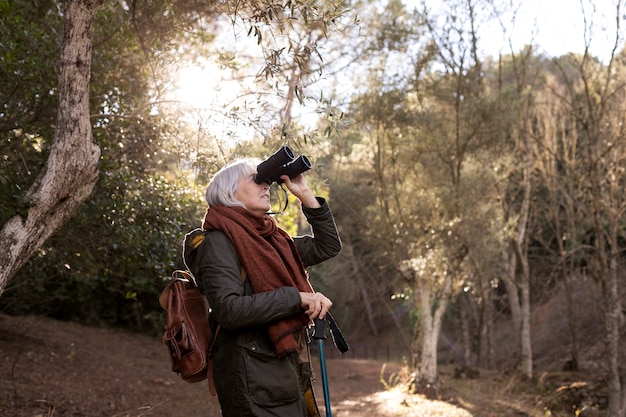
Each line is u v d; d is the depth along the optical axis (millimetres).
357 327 39375
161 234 6293
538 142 17609
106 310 19188
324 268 26000
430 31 13477
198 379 2578
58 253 6500
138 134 6504
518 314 20266
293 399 2404
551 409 14547
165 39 6043
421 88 14141
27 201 3557
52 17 6184
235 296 2299
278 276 2438
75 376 10492
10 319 13766
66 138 3676
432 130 13461
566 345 24906
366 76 13250
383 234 14289
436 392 12930
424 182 13695
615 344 13641
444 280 13539
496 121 13773
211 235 2447
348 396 13438
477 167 13719
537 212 21422
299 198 2723
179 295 2570
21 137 5547
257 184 2576
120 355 14367
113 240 6133
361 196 16016
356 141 15367
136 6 6008
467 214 12992
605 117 14469
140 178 6617
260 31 3842
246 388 2334
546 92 18172
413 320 24984
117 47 6570
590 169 14000
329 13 3797
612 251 14047
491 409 11750
